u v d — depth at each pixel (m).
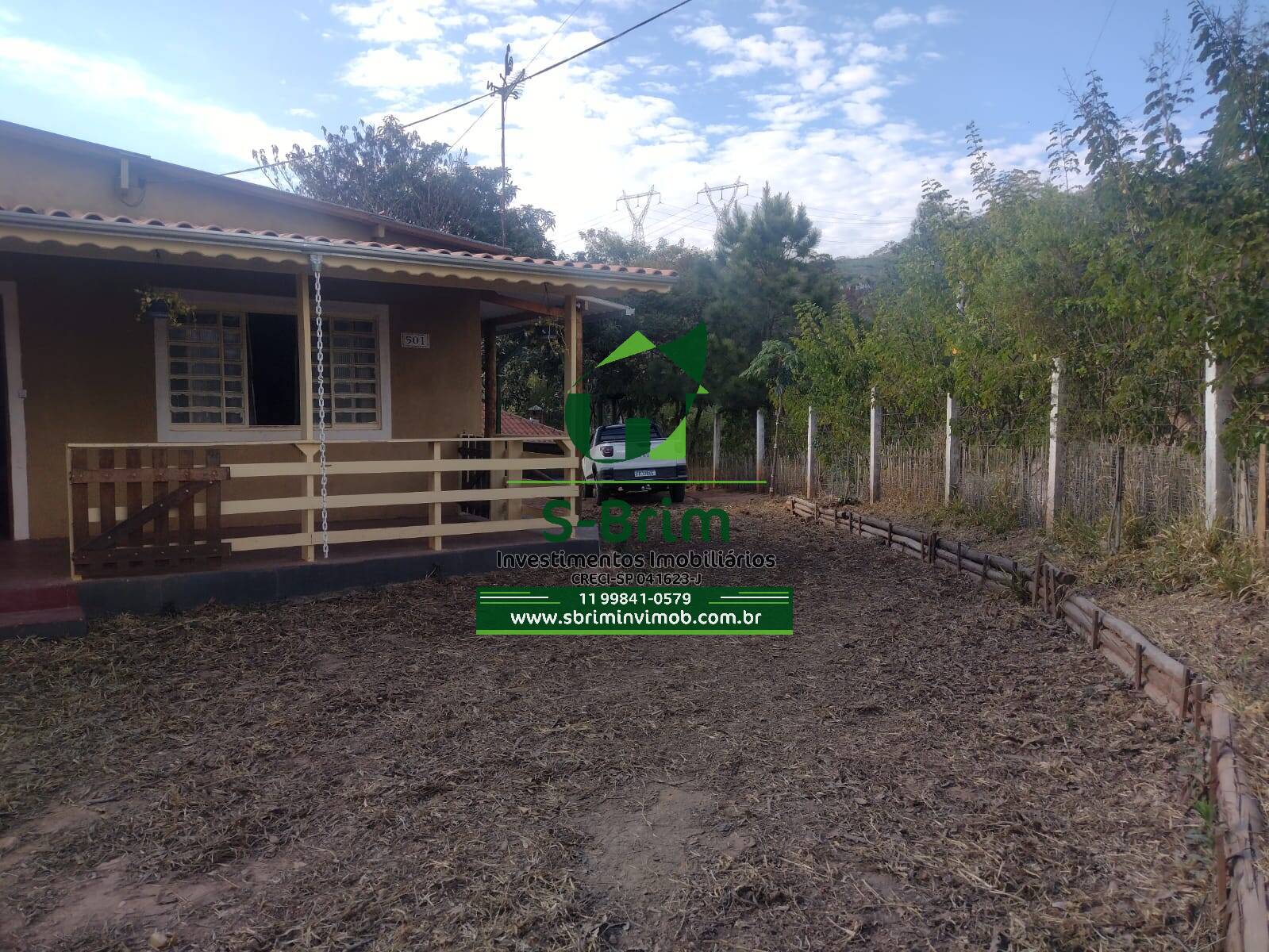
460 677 5.77
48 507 8.19
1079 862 3.34
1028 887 3.18
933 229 12.70
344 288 9.49
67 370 8.19
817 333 15.98
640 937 2.96
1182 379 7.37
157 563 7.11
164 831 3.71
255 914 3.10
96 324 8.28
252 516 9.37
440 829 3.71
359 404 9.76
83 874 3.38
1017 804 3.85
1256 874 2.70
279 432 9.23
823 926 3.00
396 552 8.38
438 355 10.17
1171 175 6.44
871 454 13.63
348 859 3.47
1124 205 7.28
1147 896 3.09
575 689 5.57
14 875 3.37
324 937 2.96
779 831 3.67
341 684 5.58
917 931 2.95
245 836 3.66
